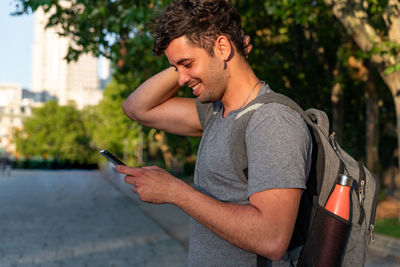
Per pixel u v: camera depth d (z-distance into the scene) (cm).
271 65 1250
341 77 1028
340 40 1071
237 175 126
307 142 118
